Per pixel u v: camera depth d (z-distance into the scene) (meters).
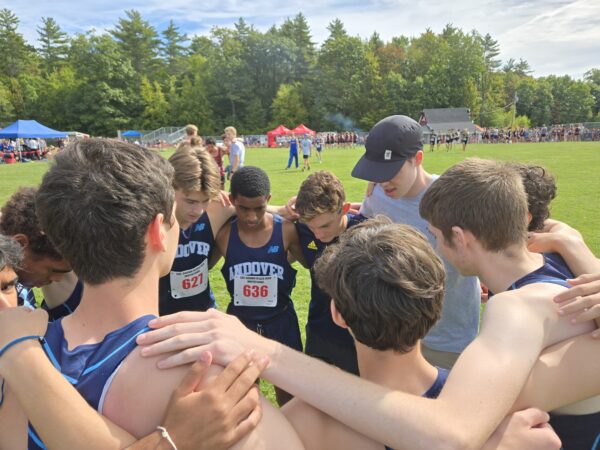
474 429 1.05
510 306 1.30
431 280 1.23
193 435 0.99
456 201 1.56
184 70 86.00
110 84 71.38
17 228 1.79
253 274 2.94
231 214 3.04
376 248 1.25
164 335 1.15
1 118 66.38
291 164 22.72
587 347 1.28
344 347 2.72
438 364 2.62
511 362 1.16
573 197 10.69
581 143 41.38
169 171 1.26
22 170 22.66
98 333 1.15
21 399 1.03
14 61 76.62
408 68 83.38
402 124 2.62
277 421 1.13
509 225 1.49
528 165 1.99
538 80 100.94
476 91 75.81
